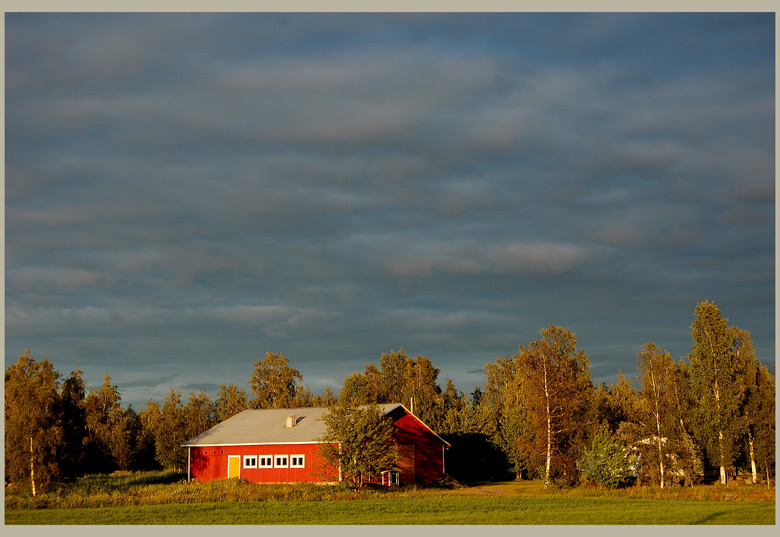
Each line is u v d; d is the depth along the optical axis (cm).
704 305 5494
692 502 3847
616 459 4803
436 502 4044
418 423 5816
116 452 8075
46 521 3391
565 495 4450
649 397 4947
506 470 6700
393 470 5441
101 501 3997
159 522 3338
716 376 5347
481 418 6944
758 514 3288
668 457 4769
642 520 3161
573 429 5172
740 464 5666
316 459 5456
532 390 5325
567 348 5394
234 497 4247
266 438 5772
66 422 5075
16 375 4681
